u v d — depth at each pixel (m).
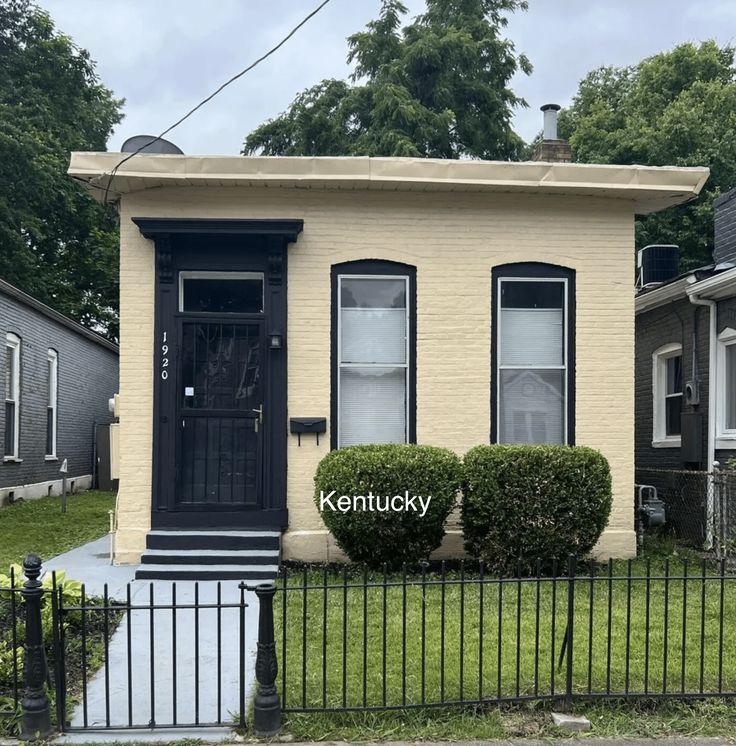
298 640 5.22
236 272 8.09
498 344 8.32
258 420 7.94
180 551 7.48
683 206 20.95
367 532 7.07
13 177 20.14
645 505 9.20
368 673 4.55
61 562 7.82
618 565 7.76
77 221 24.08
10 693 4.26
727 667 4.66
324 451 8.04
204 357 7.97
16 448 14.25
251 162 7.72
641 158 22.23
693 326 9.95
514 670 4.58
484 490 7.21
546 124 9.44
